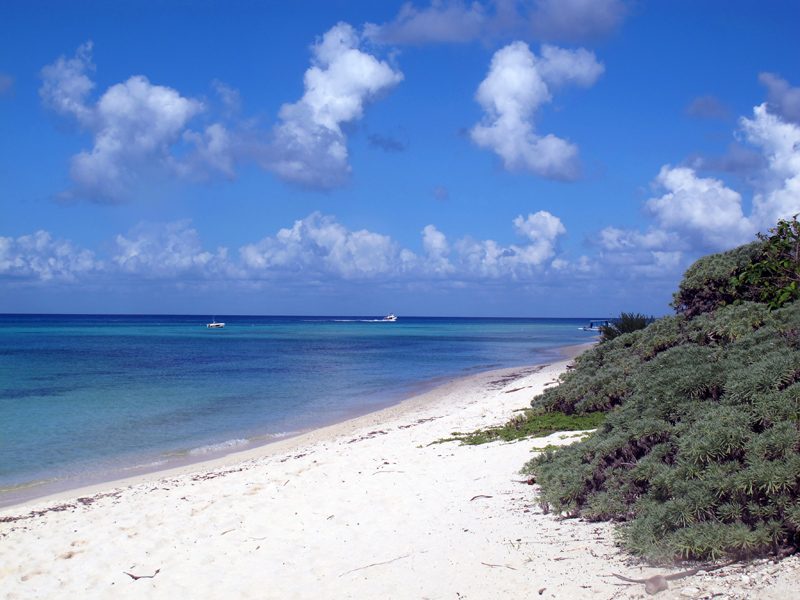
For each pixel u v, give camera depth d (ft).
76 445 53.36
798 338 21.56
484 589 15.51
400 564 18.60
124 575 20.63
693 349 24.43
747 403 16.46
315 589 17.44
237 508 28.32
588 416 43.39
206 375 112.47
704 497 14.85
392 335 326.85
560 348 195.93
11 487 40.06
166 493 33.42
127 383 99.45
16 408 73.67
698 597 12.43
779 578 12.28
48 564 22.57
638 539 15.55
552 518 21.18
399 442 44.60
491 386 87.40
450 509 24.54
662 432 19.80
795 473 13.32
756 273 35.14
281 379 105.81
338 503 27.48
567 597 14.06
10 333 330.95
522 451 34.60
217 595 17.93
